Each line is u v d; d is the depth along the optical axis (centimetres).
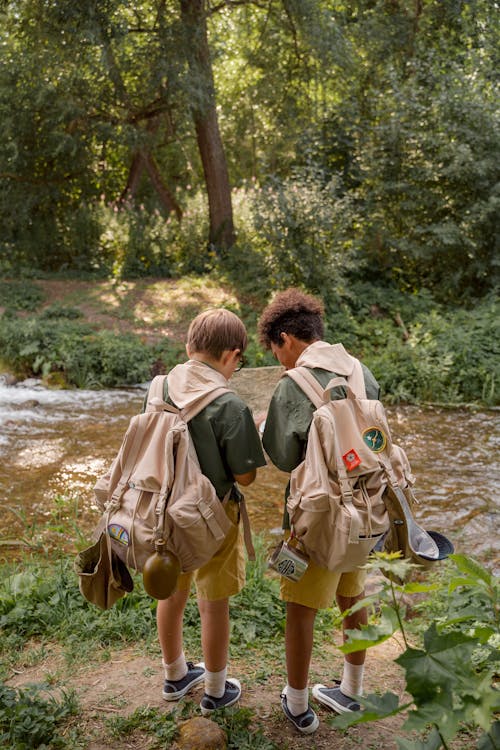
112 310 1344
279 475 729
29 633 353
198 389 249
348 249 1352
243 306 1359
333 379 246
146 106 1647
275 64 1834
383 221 1436
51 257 1706
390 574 183
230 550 262
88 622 359
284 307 271
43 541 545
